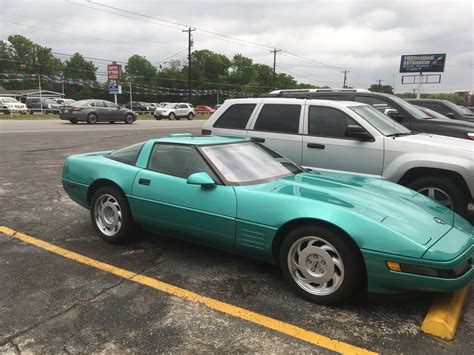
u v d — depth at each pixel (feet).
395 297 10.32
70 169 16.74
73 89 360.69
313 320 10.41
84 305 11.04
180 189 13.39
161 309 10.89
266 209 11.68
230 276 12.90
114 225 15.44
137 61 372.17
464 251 10.16
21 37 355.77
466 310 11.07
